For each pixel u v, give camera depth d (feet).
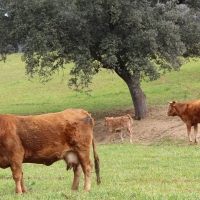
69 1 80.53
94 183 39.37
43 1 81.87
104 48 82.84
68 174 46.93
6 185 40.57
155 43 81.35
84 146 34.32
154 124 87.10
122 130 80.33
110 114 105.50
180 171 45.21
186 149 63.46
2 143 33.63
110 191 31.86
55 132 33.73
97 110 112.68
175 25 84.79
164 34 83.51
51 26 82.38
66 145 34.09
